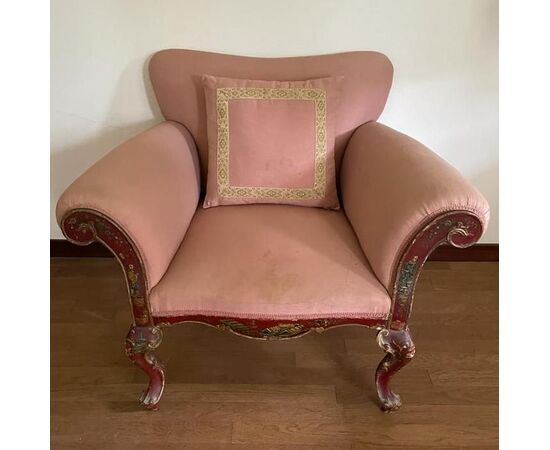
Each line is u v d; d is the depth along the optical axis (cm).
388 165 131
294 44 171
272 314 118
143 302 121
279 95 149
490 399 143
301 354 159
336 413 139
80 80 176
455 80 176
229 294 118
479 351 160
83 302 181
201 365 155
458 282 194
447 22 168
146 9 167
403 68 175
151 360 132
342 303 119
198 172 161
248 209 150
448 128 184
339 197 163
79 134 185
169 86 160
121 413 138
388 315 121
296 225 139
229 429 134
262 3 166
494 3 165
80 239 113
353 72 159
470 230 110
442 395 144
